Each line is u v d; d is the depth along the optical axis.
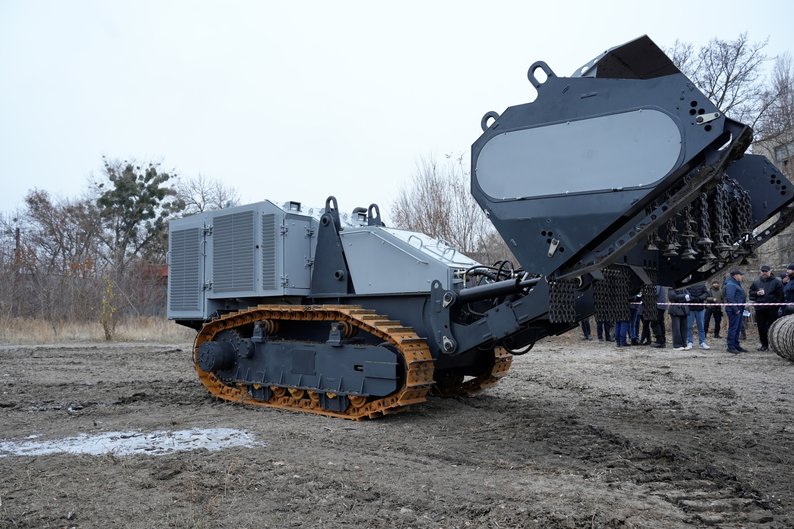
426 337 7.18
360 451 5.60
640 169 5.27
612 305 5.89
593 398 8.50
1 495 4.42
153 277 31.92
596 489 4.55
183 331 22.16
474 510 4.07
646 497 4.39
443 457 5.45
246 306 8.66
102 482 4.68
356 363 7.07
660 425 6.73
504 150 6.02
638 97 5.36
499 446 5.84
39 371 12.00
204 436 6.17
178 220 9.35
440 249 7.61
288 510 4.11
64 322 24.48
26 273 29.16
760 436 6.21
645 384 9.75
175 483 4.65
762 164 6.31
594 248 5.60
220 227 8.76
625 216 5.36
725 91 24.69
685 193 5.10
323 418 7.12
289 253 7.96
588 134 5.57
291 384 7.68
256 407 7.92
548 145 5.78
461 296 6.73
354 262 7.73
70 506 4.20
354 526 3.85
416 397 6.83
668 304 15.58
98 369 12.34
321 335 8.00
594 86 5.59
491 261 21.83
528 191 5.84
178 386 9.84
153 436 6.20
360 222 8.57
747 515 4.07
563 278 5.65
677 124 5.12
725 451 5.68
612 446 5.81
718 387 9.34
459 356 7.60
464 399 8.34
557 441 6.02
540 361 12.95
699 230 5.87
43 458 5.35
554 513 3.96
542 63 5.91
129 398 8.59
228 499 4.30
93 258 31.64
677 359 13.11
